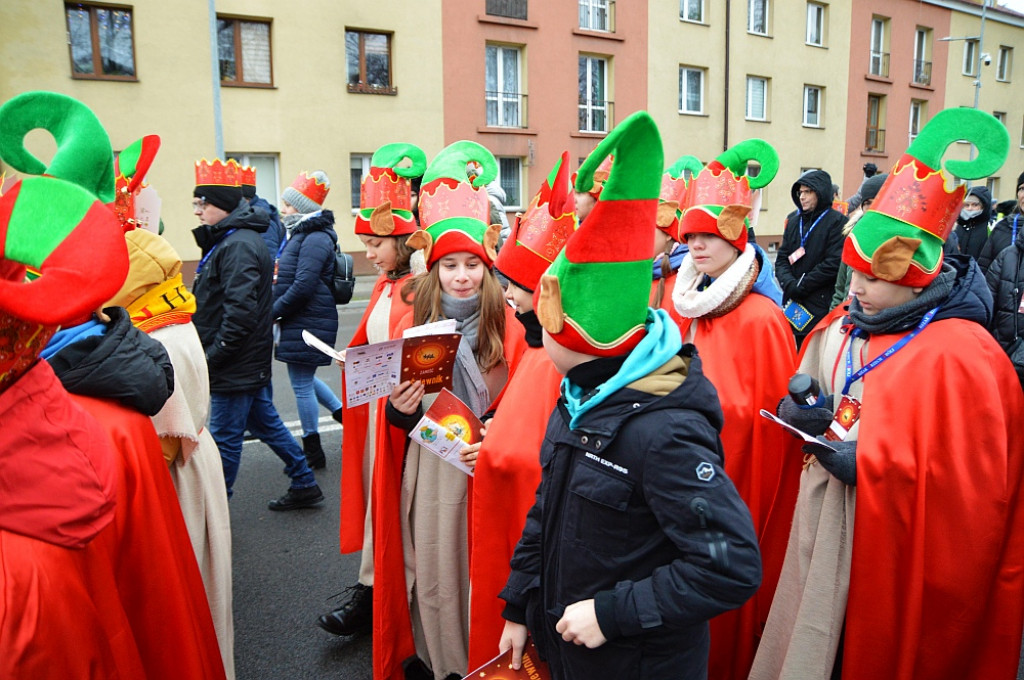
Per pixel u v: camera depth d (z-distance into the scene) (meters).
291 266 4.65
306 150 15.52
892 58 24.86
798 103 22.75
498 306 2.45
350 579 3.46
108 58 13.71
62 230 1.14
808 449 2.17
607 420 1.42
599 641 1.40
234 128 14.79
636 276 1.42
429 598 2.53
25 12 12.84
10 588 1.36
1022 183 4.69
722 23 20.66
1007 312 3.74
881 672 2.11
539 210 2.13
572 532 1.49
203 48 14.25
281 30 14.91
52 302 1.10
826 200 5.45
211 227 3.68
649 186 1.38
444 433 2.31
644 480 1.38
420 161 3.08
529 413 2.18
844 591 2.18
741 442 2.57
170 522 1.92
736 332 2.62
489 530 2.22
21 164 1.48
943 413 2.03
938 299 2.10
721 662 2.58
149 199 2.61
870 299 2.16
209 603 2.41
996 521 2.02
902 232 2.04
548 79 18.16
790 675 2.23
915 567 2.04
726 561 1.31
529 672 1.72
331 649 2.92
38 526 1.41
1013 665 2.20
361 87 15.88
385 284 3.20
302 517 4.12
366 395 2.25
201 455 2.41
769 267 2.73
